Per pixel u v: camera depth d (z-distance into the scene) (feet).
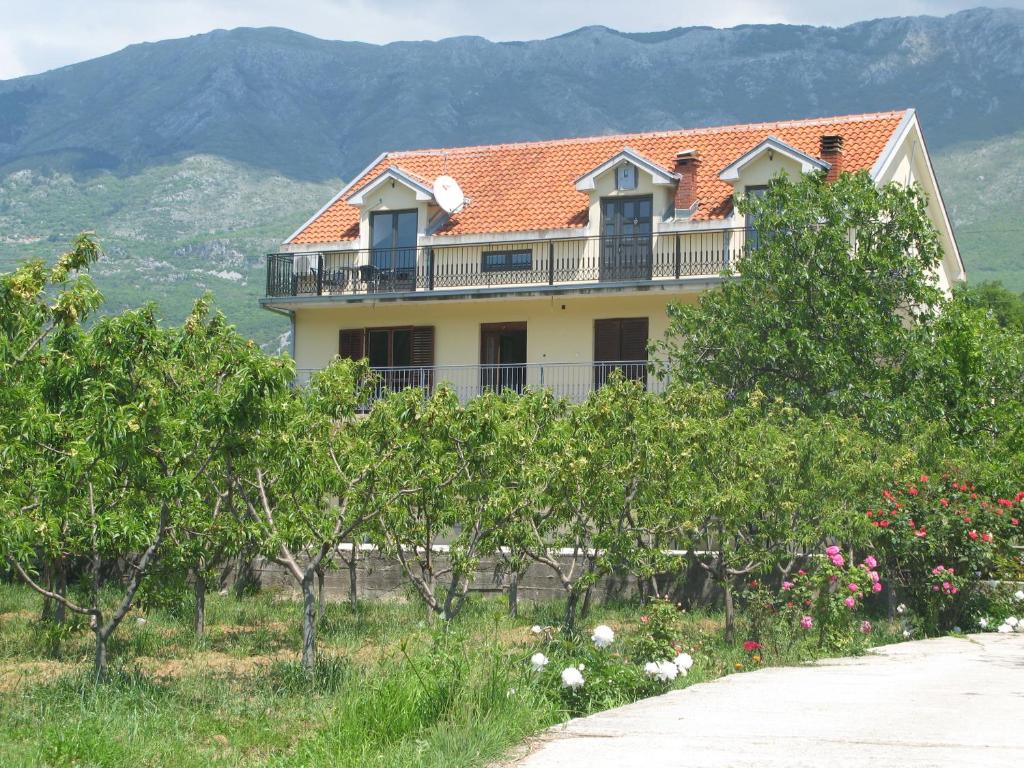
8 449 41.01
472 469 50.90
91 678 45.39
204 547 50.55
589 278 111.96
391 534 53.78
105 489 44.91
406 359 119.03
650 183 111.45
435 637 36.63
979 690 37.76
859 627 58.59
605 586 81.15
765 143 107.45
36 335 47.70
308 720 39.50
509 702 32.37
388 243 120.47
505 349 116.37
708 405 64.64
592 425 57.16
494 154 129.18
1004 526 65.51
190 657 58.18
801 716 31.55
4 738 34.76
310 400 49.16
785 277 81.76
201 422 43.32
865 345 80.02
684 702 34.37
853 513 61.57
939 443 71.51
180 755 33.42
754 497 60.34
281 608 81.15
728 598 59.00
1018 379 89.66
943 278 135.64
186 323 46.34
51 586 66.23
